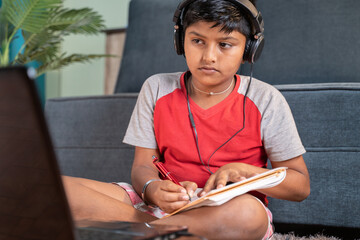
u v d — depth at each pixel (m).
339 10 1.70
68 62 2.66
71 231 0.40
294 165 0.97
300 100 1.35
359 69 1.63
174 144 1.02
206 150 1.00
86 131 1.63
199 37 0.88
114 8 3.28
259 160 1.02
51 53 2.69
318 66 1.67
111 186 0.99
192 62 0.91
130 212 0.83
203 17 0.85
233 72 0.92
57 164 0.38
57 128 1.68
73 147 1.64
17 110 0.37
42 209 0.40
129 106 1.59
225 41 0.88
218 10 0.84
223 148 1.00
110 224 0.56
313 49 1.69
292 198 0.93
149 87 1.11
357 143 1.28
